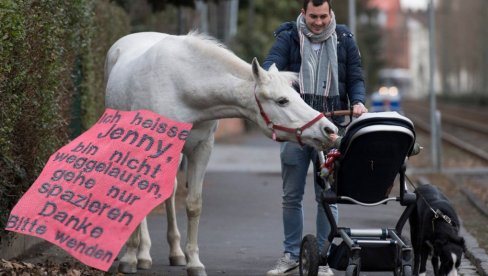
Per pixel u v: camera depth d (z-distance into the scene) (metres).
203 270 11.02
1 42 10.10
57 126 12.95
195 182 10.95
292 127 9.85
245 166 30.61
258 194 21.81
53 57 12.08
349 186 9.78
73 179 9.84
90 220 9.59
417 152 9.74
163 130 10.22
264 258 12.95
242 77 10.27
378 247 9.73
